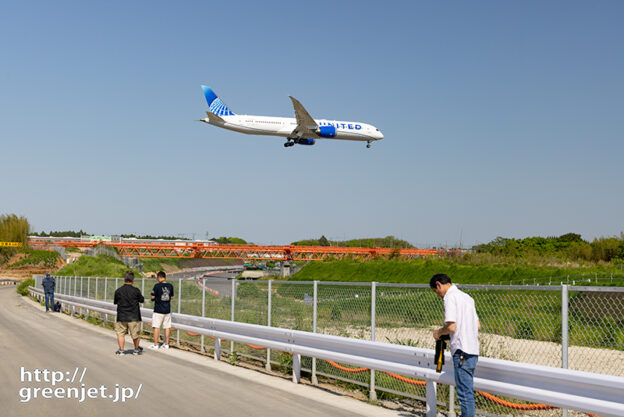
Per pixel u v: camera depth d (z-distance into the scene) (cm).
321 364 1141
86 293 2928
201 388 962
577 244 7075
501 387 695
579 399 613
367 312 1107
